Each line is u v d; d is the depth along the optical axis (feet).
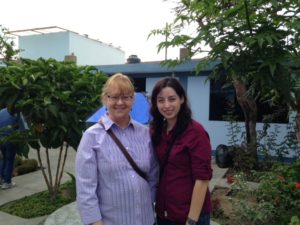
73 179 19.49
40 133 16.90
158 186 7.61
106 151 6.93
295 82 10.82
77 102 17.46
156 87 7.50
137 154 7.20
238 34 10.59
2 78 16.26
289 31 10.15
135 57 45.01
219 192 18.66
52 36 57.72
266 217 13.32
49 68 17.19
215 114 32.12
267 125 24.94
